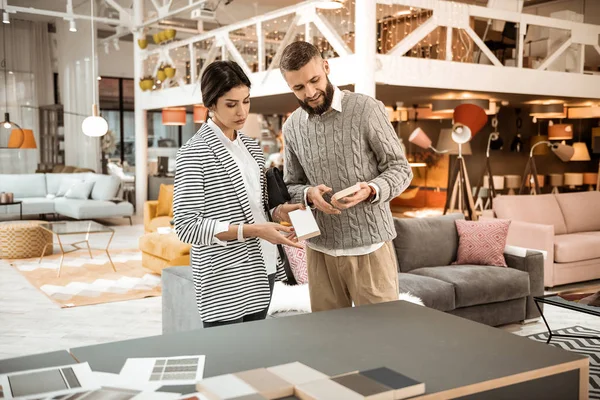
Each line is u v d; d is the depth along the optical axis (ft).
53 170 40.47
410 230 15.92
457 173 24.03
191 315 12.07
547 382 4.48
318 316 5.88
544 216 21.52
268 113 44.50
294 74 7.08
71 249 27.02
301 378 4.10
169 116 35.22
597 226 22.89
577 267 20.07
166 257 19.90
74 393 3.95
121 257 25.13
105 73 47.75
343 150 7.49
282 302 11.81
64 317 16.33
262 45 26.40
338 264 7.70
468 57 24.16
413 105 34.24
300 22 23.12
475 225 16.33
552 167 36.68
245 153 7.16
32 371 4.35
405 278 14.49
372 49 19.90
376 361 4.60
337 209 7.09
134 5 36.94
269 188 7.23
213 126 6.92
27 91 44.70
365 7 19.75
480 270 15.21
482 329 5.43
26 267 22.98
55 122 44.42
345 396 3.75
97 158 41.24
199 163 6.72
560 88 25.68
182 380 4.20
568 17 27.99
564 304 12.27
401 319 5.77
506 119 34.60
